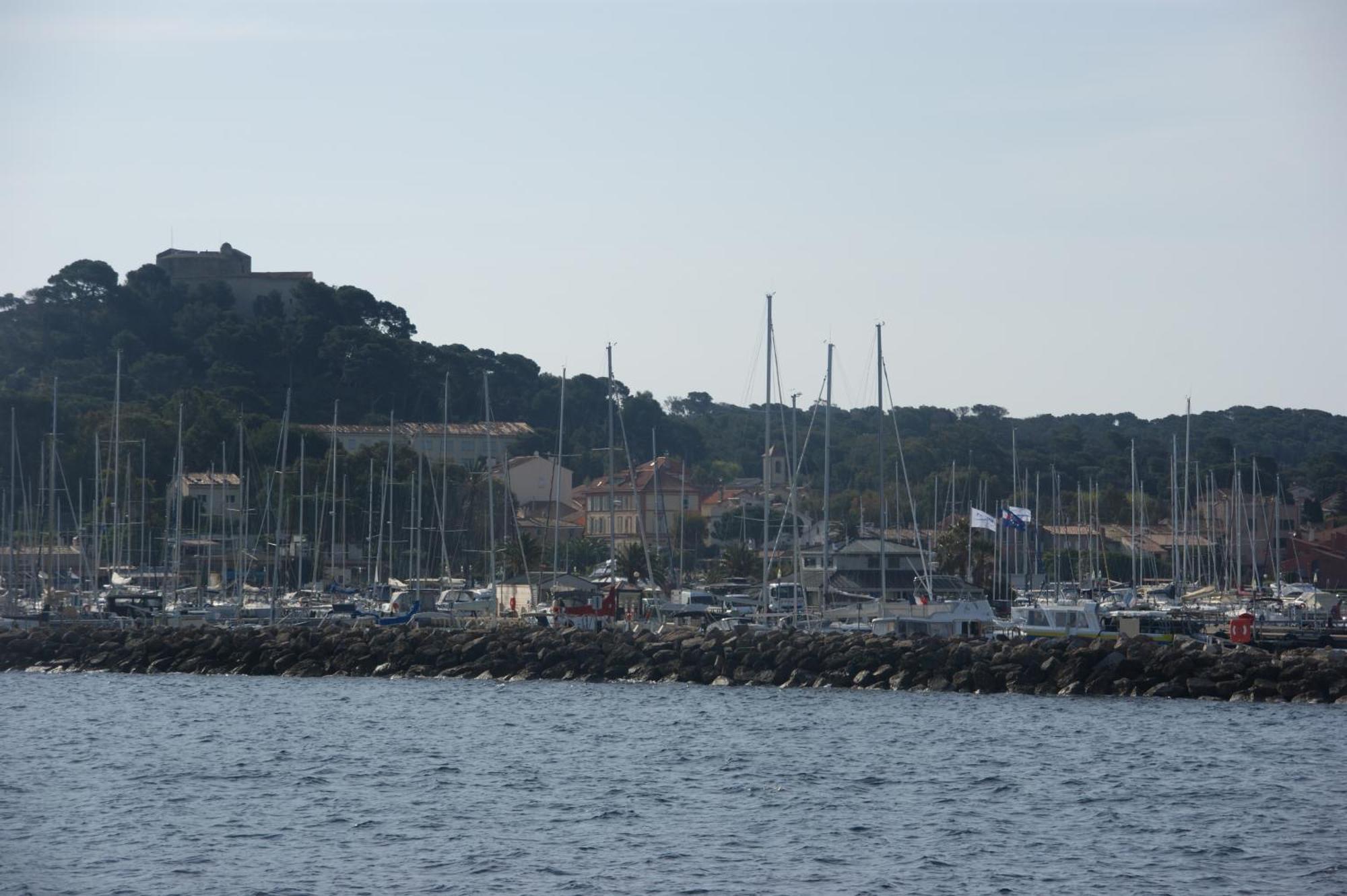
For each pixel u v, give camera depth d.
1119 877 116.31
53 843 126.81
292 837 129.00
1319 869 119.19
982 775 160.88
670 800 146.25
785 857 122.06
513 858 121.12
